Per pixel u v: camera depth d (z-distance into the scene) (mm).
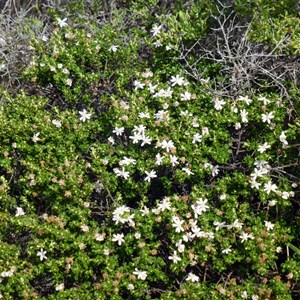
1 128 673
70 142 676
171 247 625
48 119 682
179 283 633
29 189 667
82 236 628
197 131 657
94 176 680
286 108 676
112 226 647
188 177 644
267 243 619
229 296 607
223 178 646
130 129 678
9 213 675
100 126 690
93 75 707
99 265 644
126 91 694
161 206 628
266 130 671
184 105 685
